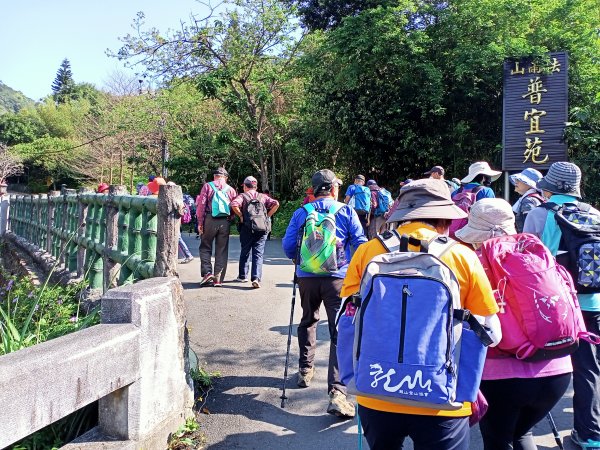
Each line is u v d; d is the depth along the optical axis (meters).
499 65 13.30
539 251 2.54
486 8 13.86
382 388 1.85
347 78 15.36
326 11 19.08
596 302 3.08
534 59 11.98
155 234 4.46
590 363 3.11
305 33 19.34
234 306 6.67
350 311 2.20
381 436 2.07
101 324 2.77
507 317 2.41
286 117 20.14
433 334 1.84
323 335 5.57
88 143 31.31
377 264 2.03
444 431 1.99
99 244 5.87
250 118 19.42
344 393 3.71
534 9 13.94
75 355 2.33
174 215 3.73
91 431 2.84
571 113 12.27
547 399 2.46
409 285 1.90
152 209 4.09
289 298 7.11
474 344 1.97
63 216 7.90
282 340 5.35
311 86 18.09
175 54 17.98
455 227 4.34
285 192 23.03
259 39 18.09
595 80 13.29
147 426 2.92
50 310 5.18
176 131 23.70
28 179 48.03
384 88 16.11
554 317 2.35
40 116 54.16
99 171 33.84
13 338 3.63
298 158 21.33
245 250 8.16
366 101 16.34
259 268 7.85
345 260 3.88
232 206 7.73
